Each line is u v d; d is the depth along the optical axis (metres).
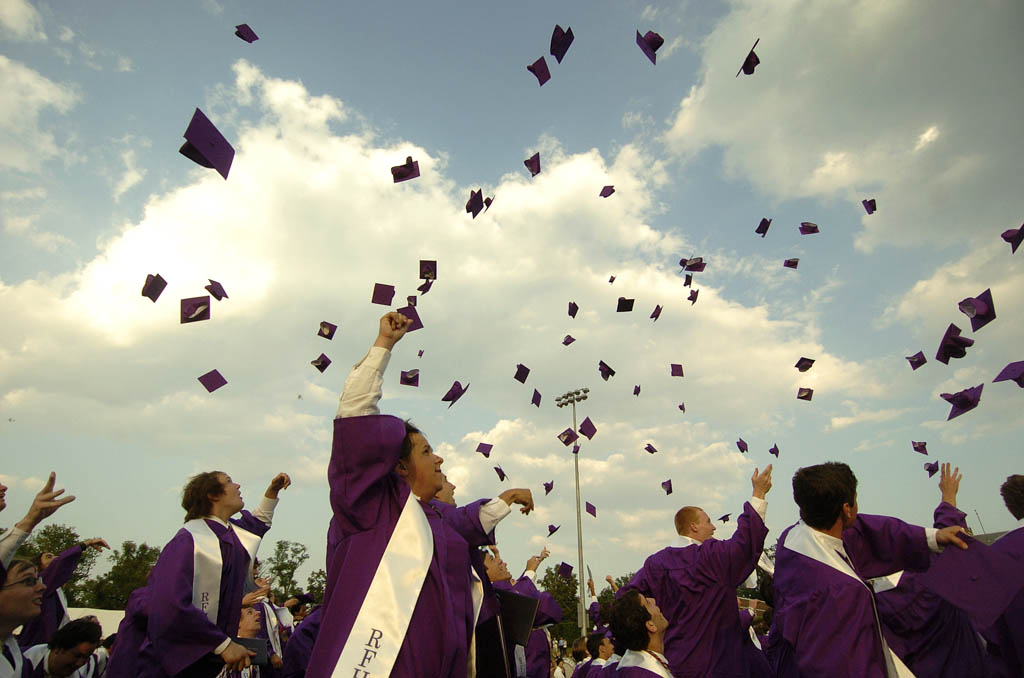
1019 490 3.66
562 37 5.36
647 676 3.73
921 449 6.46
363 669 2.11
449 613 2.35
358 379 2.50
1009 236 4.80
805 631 2.96
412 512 2.52
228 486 4.37
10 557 3.53
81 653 4.69
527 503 3.26
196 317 4.70
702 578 4.75
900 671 2.81
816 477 3.30
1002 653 3.39
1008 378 3.64
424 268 5.42
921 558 3.24
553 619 5.34
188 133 2.67
